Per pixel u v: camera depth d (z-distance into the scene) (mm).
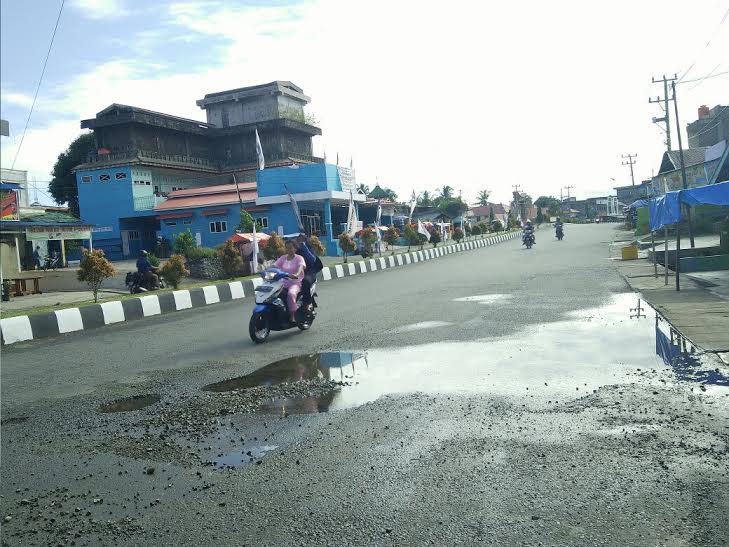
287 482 3543
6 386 6930
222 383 6285
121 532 3074
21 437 4879
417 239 38344
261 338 8773
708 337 6641
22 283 21234
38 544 3010
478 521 2908
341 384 5789
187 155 51312
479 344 7285
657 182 35406
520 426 4223
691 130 41562
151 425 4945
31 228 25812
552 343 7051
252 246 23578
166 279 16844
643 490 3119
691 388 4867
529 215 137875
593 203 146375
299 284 9312
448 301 11922
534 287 13398
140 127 47312
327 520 3029
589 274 15688
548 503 3045
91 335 11188
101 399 5984
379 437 4203
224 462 3961
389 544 2760
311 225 37625
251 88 56562
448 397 5070
